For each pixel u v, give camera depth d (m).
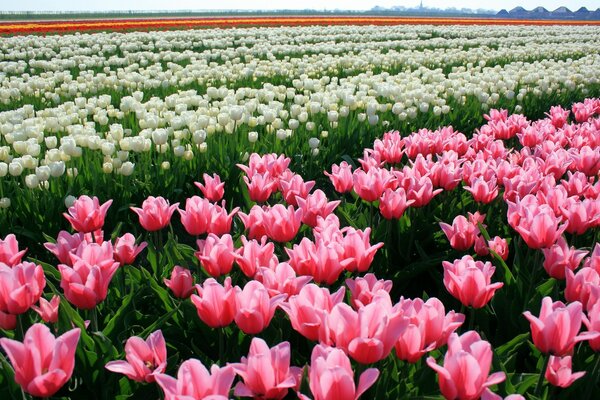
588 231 3.85
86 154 5.39
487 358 1.69
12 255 2.63
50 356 1.78
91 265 2.48
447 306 3.39
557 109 6.71
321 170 6.14
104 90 9.52
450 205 4.20
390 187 3.69
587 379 2.26
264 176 3.56
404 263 3.78
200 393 1.64
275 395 1.77
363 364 1.89
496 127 5.97
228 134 6.23
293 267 2.61
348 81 10.09
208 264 2.57
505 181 3.79
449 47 19.11
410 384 2.15
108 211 4.82
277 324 2.60
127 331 2.83
